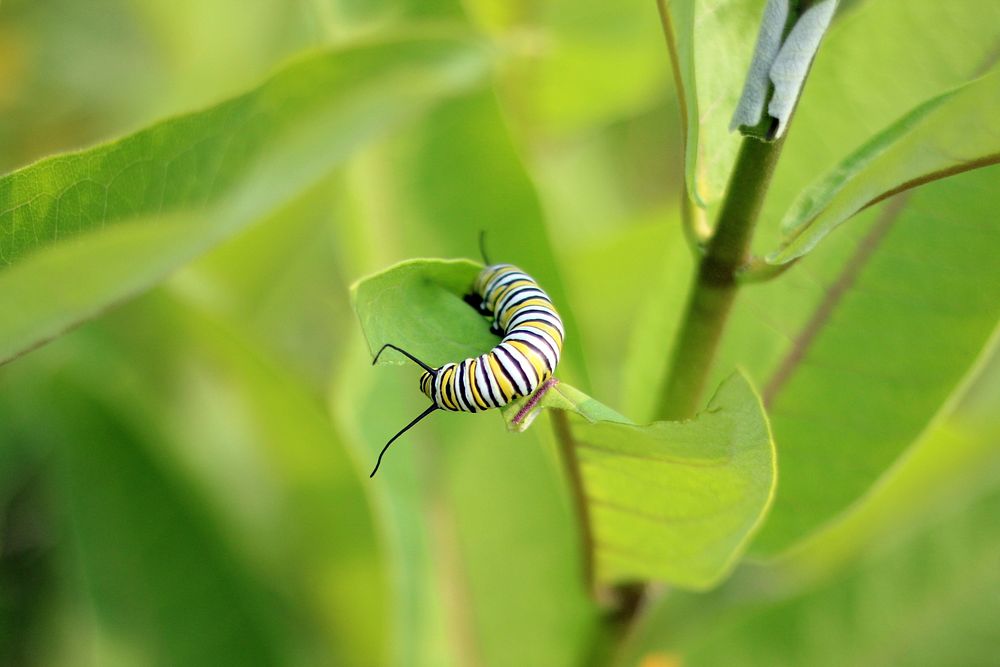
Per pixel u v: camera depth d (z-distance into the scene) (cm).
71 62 49
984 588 40
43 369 41
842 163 33
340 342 46
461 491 40
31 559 45
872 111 37
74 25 49
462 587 40
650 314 37
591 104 45
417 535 39
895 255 36
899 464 36
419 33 36
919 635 40
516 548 40
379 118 37
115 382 40
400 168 39
